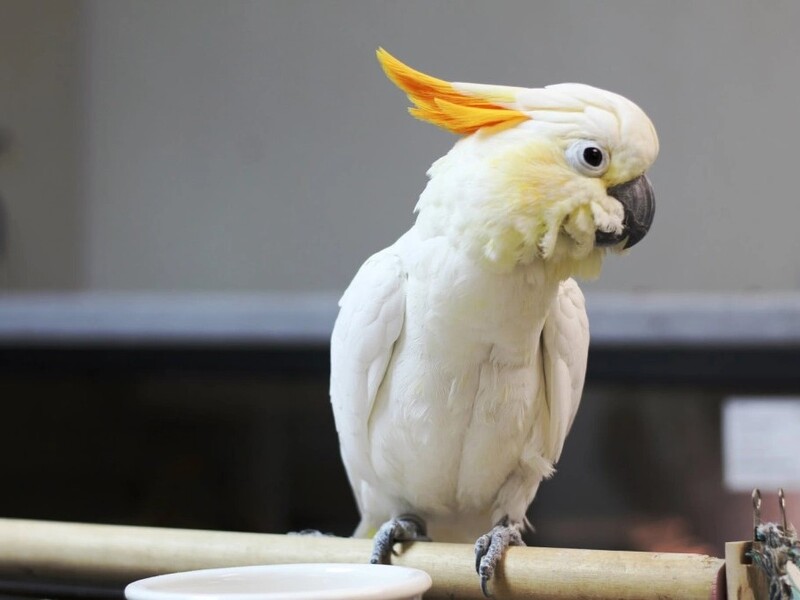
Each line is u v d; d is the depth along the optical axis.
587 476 3.96
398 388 1.99
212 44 4.69
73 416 4.20
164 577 1.37
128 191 4.71
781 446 3.87
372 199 4.54
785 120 4.32
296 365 4.09
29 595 2.08
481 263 1.83
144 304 4.19
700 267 4.32
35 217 4.75
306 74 4.62
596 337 3.89
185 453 4.13
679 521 3.89
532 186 1.77
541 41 4.45
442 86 1.83
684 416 3.94
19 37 4.81
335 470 4.04
